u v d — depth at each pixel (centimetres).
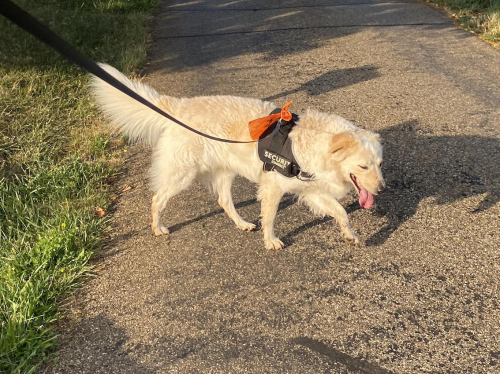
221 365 178
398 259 216
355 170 209
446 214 236
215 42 466
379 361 176
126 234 240
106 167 286
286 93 351
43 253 219
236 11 564
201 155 225
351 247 225
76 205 253
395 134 296
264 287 207
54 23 490
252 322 193
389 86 351
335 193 223
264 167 218
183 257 225
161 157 229
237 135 221
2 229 239
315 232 236
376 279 207
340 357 178
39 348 183
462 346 179
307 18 515
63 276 212
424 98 332
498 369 171
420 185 255
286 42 450
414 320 189
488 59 383
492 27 438
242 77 381
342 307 196
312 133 212
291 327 190
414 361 175
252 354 181
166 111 225
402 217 238
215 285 210
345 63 393
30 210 247
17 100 341
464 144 282
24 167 285
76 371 178
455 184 254
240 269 217
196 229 241
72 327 194
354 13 519
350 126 216
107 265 223
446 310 192
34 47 426
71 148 304
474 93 334
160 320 196
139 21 523
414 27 463
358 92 346
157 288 210
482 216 233
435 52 402
